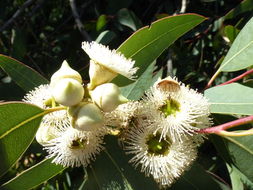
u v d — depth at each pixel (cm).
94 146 15
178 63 24
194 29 25
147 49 17
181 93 15
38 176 17
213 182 17
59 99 13
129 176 16
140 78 18
